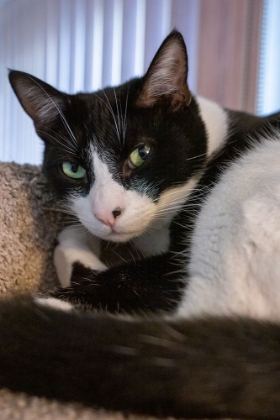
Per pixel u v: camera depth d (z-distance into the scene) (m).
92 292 0.37
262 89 0.67
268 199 0.32
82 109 0.41
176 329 0.28
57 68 0.79
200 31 0.66
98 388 0.26
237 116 0.45
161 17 0.67
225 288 0.31
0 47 0.89
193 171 0.41
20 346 0.27
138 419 0.27
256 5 0.65
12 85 0.42
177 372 0.26
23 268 0.40
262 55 0.67
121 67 0.71
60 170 0.41
